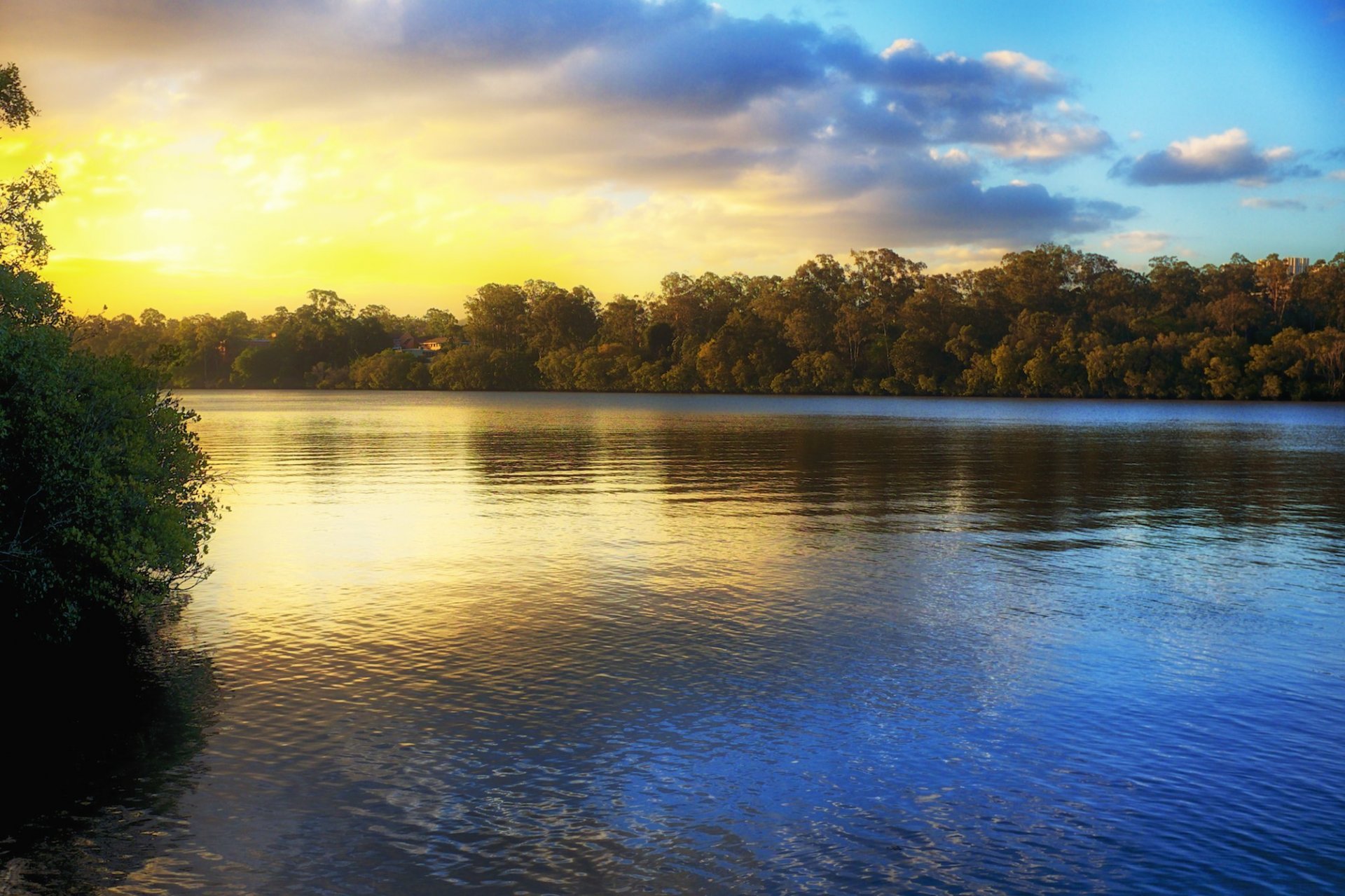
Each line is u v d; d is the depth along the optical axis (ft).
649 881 28.25
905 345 511.40
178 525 52.39
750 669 46.24
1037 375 461.37
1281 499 106.63
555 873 28.60
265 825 31.24
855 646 50.01
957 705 41.57
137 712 40.75
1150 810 32.40
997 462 151.33
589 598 59.98
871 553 74.54
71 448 48.55
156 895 27.43
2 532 47.65
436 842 30.27
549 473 135.13
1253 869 28.89
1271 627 53.47
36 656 48.42
